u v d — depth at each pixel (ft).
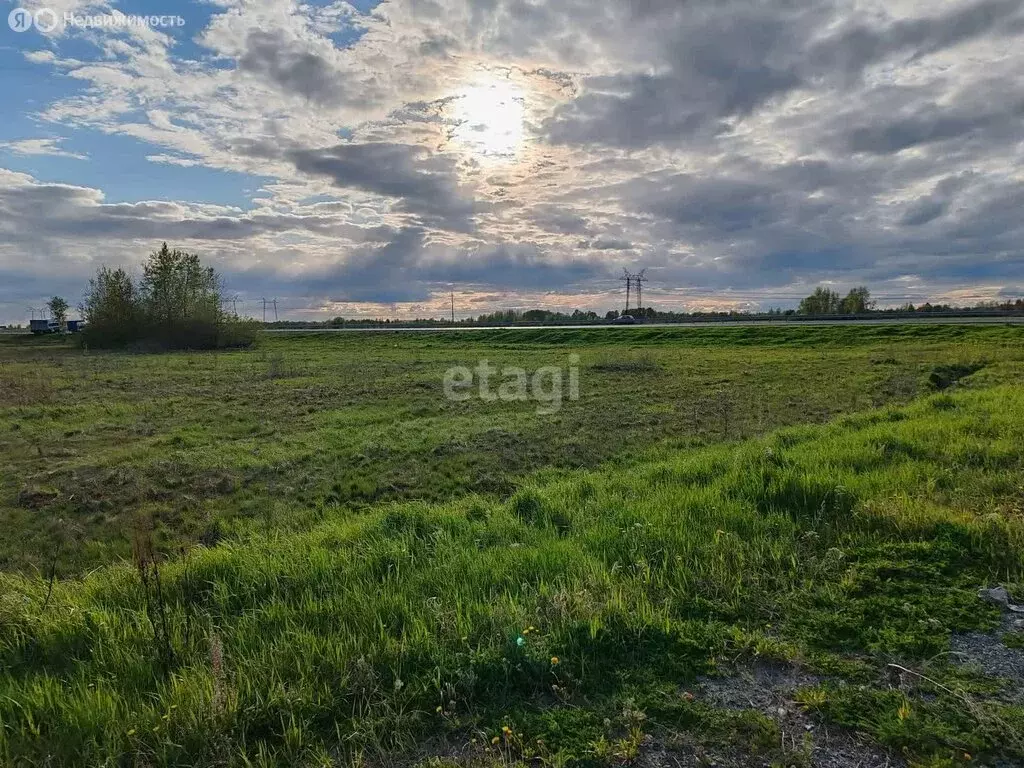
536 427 50.78
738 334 157.07
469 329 206.80
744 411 55.88
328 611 13.84
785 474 22.18
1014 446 26.55
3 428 52.29
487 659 11.11
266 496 33.53
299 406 64.23
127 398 70.44
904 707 9.48
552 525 20.38
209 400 68.74
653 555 16.28
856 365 88.74
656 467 29.63
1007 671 10.59
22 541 27.27
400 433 49.06
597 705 10.11
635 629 12.05
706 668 11.02
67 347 195.52
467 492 33.81
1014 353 90.79
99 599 15.76
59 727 10.09
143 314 190.60
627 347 149.28
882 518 17.53
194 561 17.72
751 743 9.04
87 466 39.17
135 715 10.14
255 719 9.92
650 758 8.87
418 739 9.61
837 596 13.29
